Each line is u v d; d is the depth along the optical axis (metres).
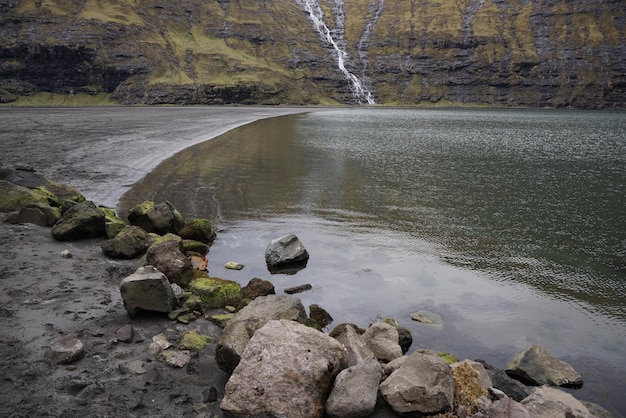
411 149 37.12
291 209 17.00
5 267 10.03
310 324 7.73
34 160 25.50
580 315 9.30
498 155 34.56
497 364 7.44
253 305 7.52
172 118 71.75
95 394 5.74
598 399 6.56
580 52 192.75
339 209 17.19
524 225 15.56
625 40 191.38
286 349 5.81
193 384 6.14
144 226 13.28
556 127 74.62
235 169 24.98
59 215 14.03
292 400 5.45
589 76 187.00
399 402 5.54
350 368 5.86
